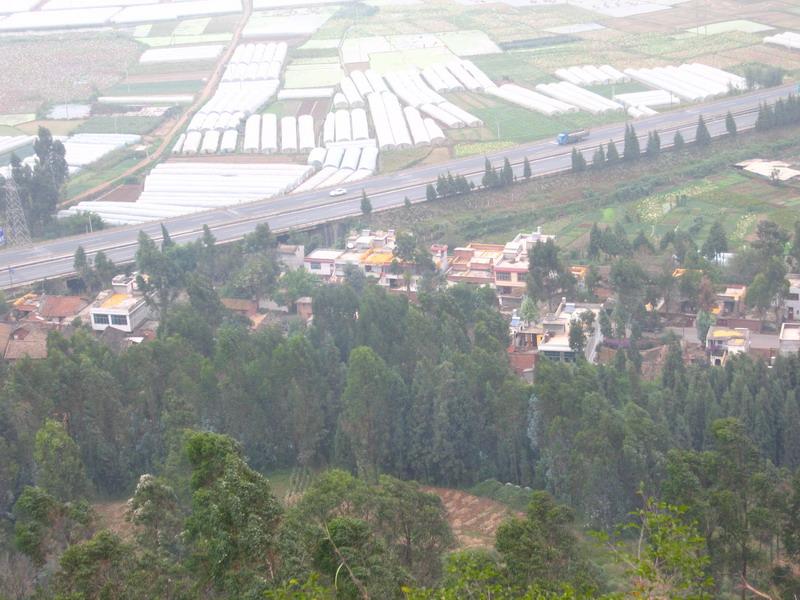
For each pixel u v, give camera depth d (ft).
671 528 314.14
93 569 377.50
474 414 613.93
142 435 619.26
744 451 470.39
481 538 542.98
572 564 398.21
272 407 637.71
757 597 435.12
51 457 533.14
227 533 371.35
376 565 364.99
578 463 536.01
